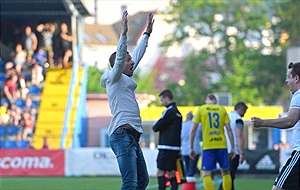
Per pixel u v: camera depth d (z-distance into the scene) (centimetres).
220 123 1975
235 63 8044
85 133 4872
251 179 3566
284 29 8100
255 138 5406
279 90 7944
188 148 2772
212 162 1967
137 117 1277
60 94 4744
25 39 4853
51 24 4853
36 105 4712
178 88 8219
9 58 4875
